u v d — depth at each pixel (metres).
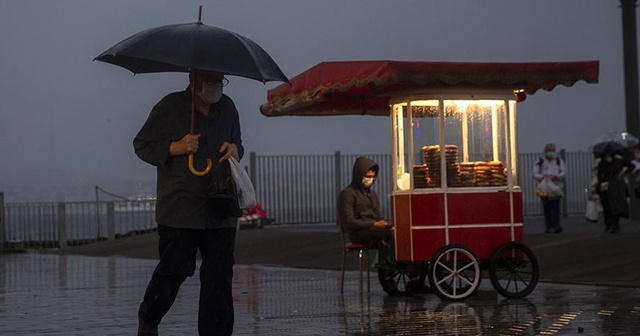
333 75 13.52
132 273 19.58
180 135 8.43
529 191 35.09
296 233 25.22
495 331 10.23
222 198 8.29
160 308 8.53
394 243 13.98
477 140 13.70
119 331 10.75
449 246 13.34
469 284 13.42
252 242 24.59
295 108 15.21
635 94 28.77
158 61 8.20
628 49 28.78
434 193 13.51
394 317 11.60
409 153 13.73
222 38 8.34
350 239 14.43
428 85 13.53
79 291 15.80
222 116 8.54
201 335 8.58
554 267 16.67
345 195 14.36
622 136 27.75
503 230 13.59
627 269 15.68
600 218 31.88
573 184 35.16
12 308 13.33
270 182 32.19
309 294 14.52
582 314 11.35
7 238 31.66
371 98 15.01
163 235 8.43
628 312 11.45
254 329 10.68
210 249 8.51
